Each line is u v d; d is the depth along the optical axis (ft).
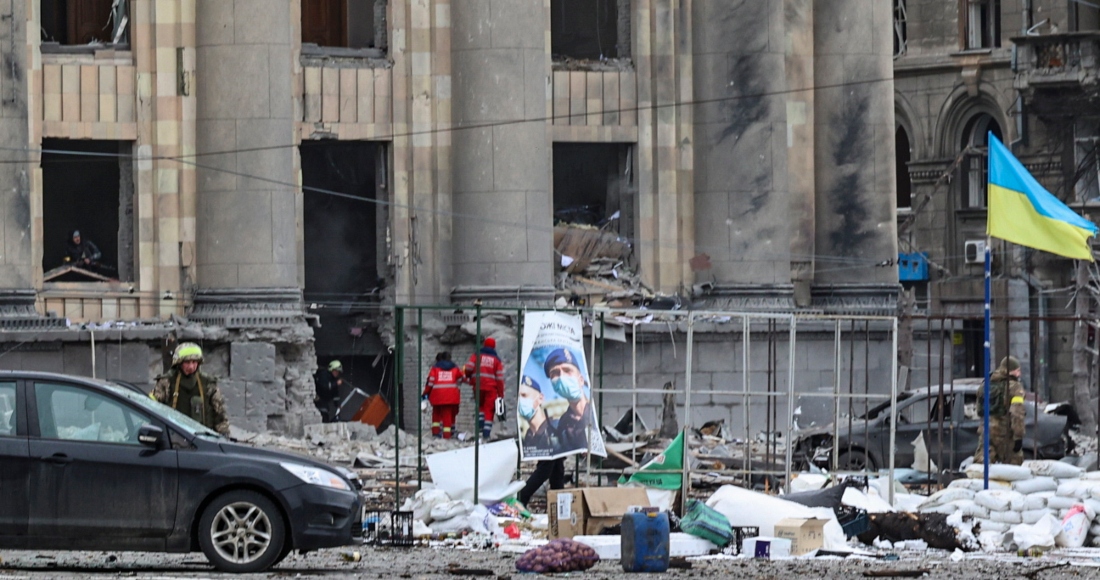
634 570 162.20
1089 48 478.59
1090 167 489.67
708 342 364.17
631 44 372.58
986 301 211.41
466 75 351.46
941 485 234.58
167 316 339.16
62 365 320.91
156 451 157.38
